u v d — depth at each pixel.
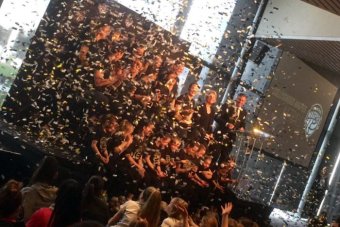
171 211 4.27
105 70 8.60
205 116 9.86
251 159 11.88
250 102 11.95
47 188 3.71
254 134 11.50
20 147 6.70
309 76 12.79
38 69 8.23
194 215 6.96
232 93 11.47
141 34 9.37
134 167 7.95
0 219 2.63
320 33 10.22
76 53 8.38
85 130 8.01
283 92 12.37
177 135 9.16
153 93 9.13
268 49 11.23
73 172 7.07
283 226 11.83
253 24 11.70
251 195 11.94
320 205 13.62
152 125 8.41
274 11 11.66
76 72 8.35
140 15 9.30
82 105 8.18
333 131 14.32
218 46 11.03
